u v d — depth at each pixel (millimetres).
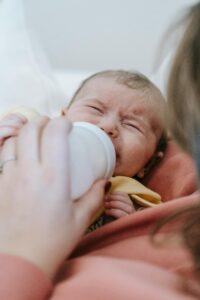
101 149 610
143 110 880
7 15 1332
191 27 417
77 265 519
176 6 1536
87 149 578
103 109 875
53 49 1683
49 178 496
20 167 509
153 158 912
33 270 455
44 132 528
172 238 514
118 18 1611
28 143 521
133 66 1657
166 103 451
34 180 494
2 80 1227
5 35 1300
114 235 606
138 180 911
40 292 454
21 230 474
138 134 866
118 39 1636
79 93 937
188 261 490
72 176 534
